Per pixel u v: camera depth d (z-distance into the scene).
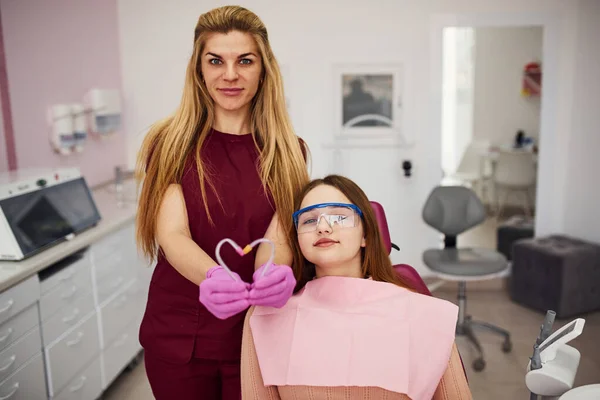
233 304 0.98
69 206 2.48
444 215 3.28
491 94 5.43
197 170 1.29
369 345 1.15
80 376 2.38
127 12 3.84
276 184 1.33
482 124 5.50
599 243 3.73
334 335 1.17
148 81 3.90
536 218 4.05
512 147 5.30
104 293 2.60
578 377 2.71
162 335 1.38
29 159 2.91
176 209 1.29
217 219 1.31
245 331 1.24
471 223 3.26
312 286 1.23
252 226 1.33
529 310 3.58
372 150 3.95
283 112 1.34
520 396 2.57
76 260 2.39
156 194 1.29
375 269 1.28
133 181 3.65
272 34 3.83
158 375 1.41
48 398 2.17
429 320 1.17
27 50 2.91
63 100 3.22
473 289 3.98
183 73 3.87
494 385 2.67
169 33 3.84
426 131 3.91
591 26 3.71
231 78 1.22
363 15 3.79
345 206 1.21
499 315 3.51
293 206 1.32
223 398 1.42
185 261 1.20
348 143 3.94
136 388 2.75
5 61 2.75
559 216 4.02
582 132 3.83
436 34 3.80
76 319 2.36
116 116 3.63
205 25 1.22
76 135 3.19
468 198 3.27
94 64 3.55
